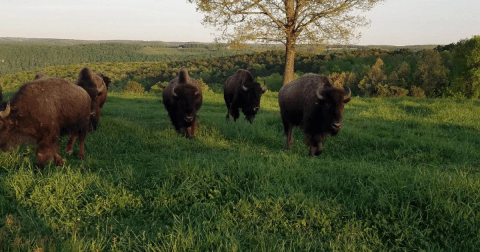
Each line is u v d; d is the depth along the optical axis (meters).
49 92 5.02
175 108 8.42
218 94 22.39
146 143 7.31
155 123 10.21
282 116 8.13
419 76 40.22
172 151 6.73
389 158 6.98
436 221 3.55
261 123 10.20
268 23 19.00
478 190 3.91
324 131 6.60
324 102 6.16
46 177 4.51
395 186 4.11
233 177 4.58
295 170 5.00
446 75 37.38
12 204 3.97
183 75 8.70
